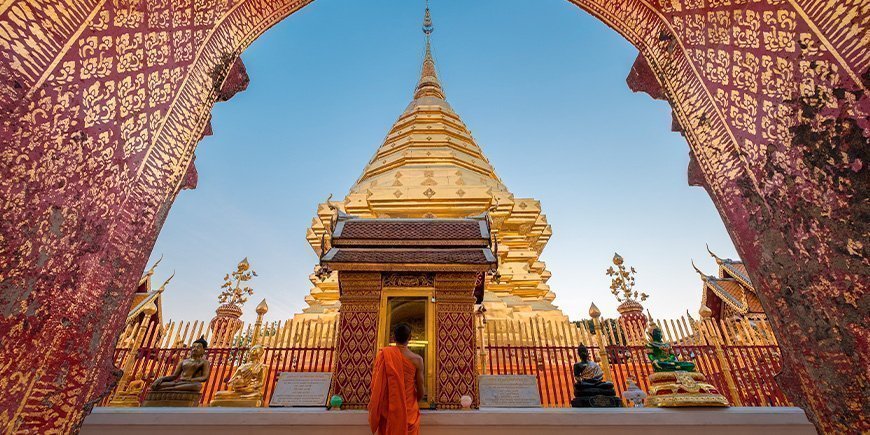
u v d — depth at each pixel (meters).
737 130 4.20
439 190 13.67
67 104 3.28
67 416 3.31
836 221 3.18
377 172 16.67
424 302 5.60
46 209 3.10
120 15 3.83
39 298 3.06
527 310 11.17
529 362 7.86
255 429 4.61
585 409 4.90
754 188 3.98
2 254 2.78
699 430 4.70
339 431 4.59
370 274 5.49
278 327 9.17
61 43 3.24
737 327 8.91
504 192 14.76
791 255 3.59
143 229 4.12
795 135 3.52
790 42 3.59
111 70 3.71
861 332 3.05
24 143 2.93
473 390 5.00
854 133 3.03
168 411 4.73
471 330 5.27
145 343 8.91
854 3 3.06
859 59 3.01
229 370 7.89
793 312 3.63
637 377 7.82
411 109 20.30
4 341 2.81
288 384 5.36
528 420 4.70
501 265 12.74
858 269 3.03
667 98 5.42
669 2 5.25
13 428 2.88
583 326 9.59
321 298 11.65
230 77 5.80
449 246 5.71
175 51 4.54
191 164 4.94
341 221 6.12
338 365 5.08
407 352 4.52
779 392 7.58
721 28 4.45
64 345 3.29
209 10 5.07
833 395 3.33
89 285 3.51
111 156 3.71
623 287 16.05
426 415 4.67
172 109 4.50
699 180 4.91
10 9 2.86
